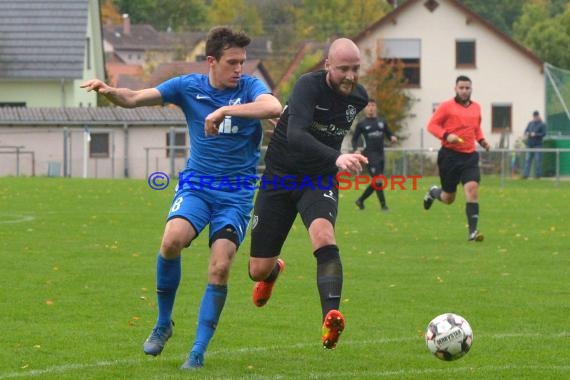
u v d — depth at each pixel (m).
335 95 21.64
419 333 25.02
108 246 42.69
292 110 21.28
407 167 105.88
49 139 128.50
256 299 23.89
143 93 21.91
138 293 30.77
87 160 126.75
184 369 20.84
